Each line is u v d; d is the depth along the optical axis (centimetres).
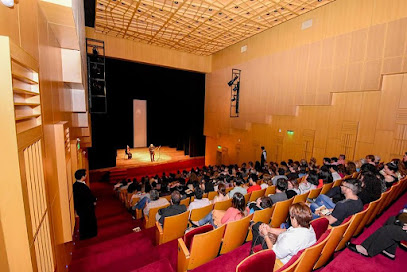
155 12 758
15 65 129
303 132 826
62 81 363
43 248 176
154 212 411
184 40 1058
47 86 226
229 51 1183
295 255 189
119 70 1251
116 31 955
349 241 273
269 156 980
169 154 1673
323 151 761
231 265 243
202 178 654
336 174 475
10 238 126
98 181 1172
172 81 1455
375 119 623
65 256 278
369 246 250
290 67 843
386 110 600
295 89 827
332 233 214
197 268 237
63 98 366
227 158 1266
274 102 921
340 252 268
